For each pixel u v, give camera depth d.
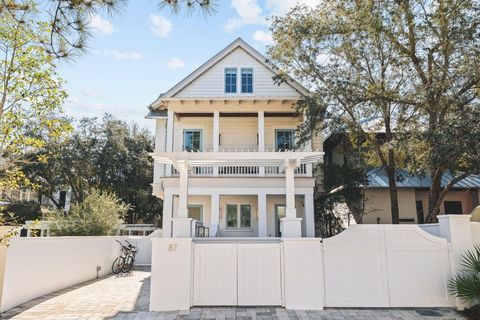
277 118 16.88
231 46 16.22
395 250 7.61
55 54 4.43
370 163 14.01
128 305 7.69
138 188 30.19
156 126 17.03
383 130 14.52
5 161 6.75
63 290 9.43
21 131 6.84
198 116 16.72
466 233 7.64
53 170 28.00
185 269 7.43
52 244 9.16
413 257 7.58
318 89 12.54
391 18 11.15
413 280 7.50
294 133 16.67
